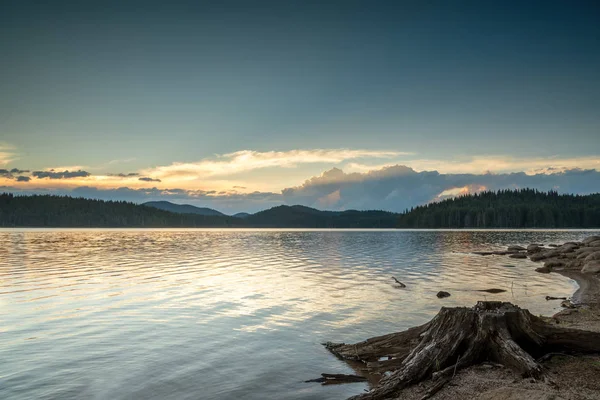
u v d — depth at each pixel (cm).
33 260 4866
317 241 10538
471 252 6316
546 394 941
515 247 6291
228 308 2167
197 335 1664
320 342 1562
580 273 3619
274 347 1505
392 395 1034
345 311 2072
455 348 1141
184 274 3606
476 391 998
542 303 2253
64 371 1265
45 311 2095
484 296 2461
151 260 4975
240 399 1076
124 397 1084
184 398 1077
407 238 12125
